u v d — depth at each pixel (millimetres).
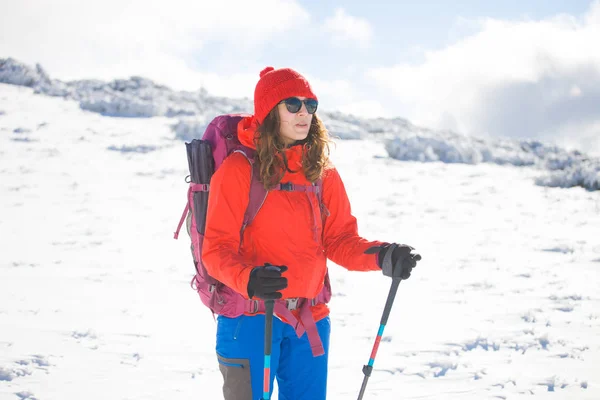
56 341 5082
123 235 9789
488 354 5082
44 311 5891
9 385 4184
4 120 22641
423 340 5414
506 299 6770
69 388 4195
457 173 19422
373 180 17203
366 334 5586
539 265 8461
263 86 2768
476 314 6219
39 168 15867
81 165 16719
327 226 3016
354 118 32719
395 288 2793
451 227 11266
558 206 13898
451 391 4309
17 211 11234
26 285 6797
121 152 19094
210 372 4594
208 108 30781
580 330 5699
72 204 12164
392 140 24375
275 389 4203
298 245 2773
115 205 12320
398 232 10703
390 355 5035
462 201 14375
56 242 9055
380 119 34719
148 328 5562
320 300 2902
